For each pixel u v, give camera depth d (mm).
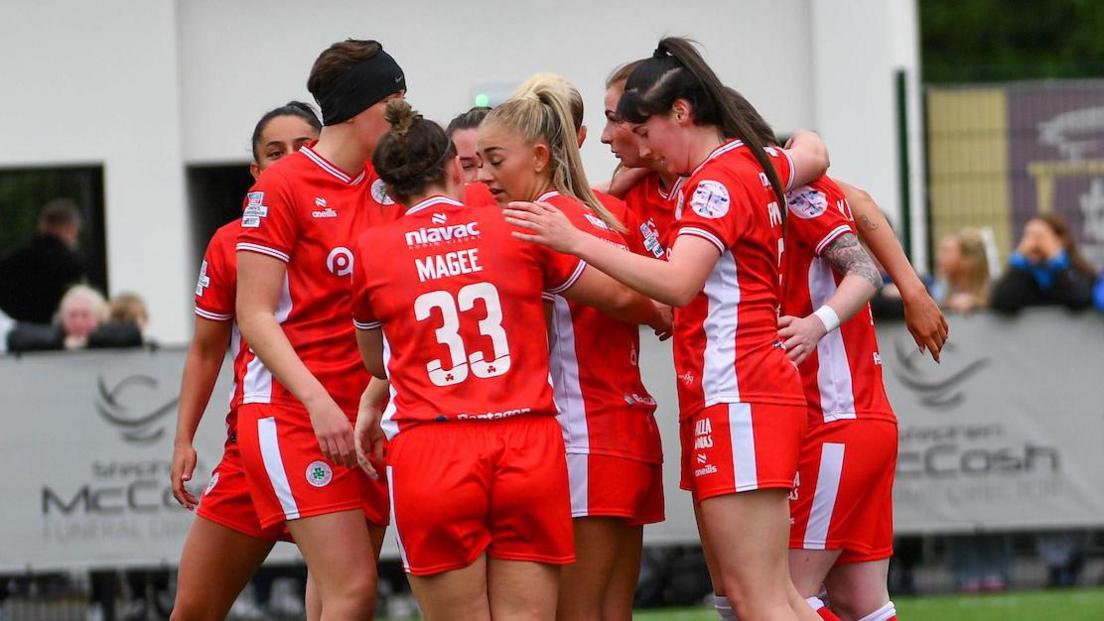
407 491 17594
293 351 18953
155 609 33781
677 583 33750
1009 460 33562
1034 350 33438
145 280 46375
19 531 33531
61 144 46469
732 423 18109
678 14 46281
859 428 19766
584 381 19062
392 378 17953
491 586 17953
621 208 20188
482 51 46375
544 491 17672
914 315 20734
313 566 19562
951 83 50156
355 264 18125
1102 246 50125
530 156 18781
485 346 17656
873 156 46156
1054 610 30828
